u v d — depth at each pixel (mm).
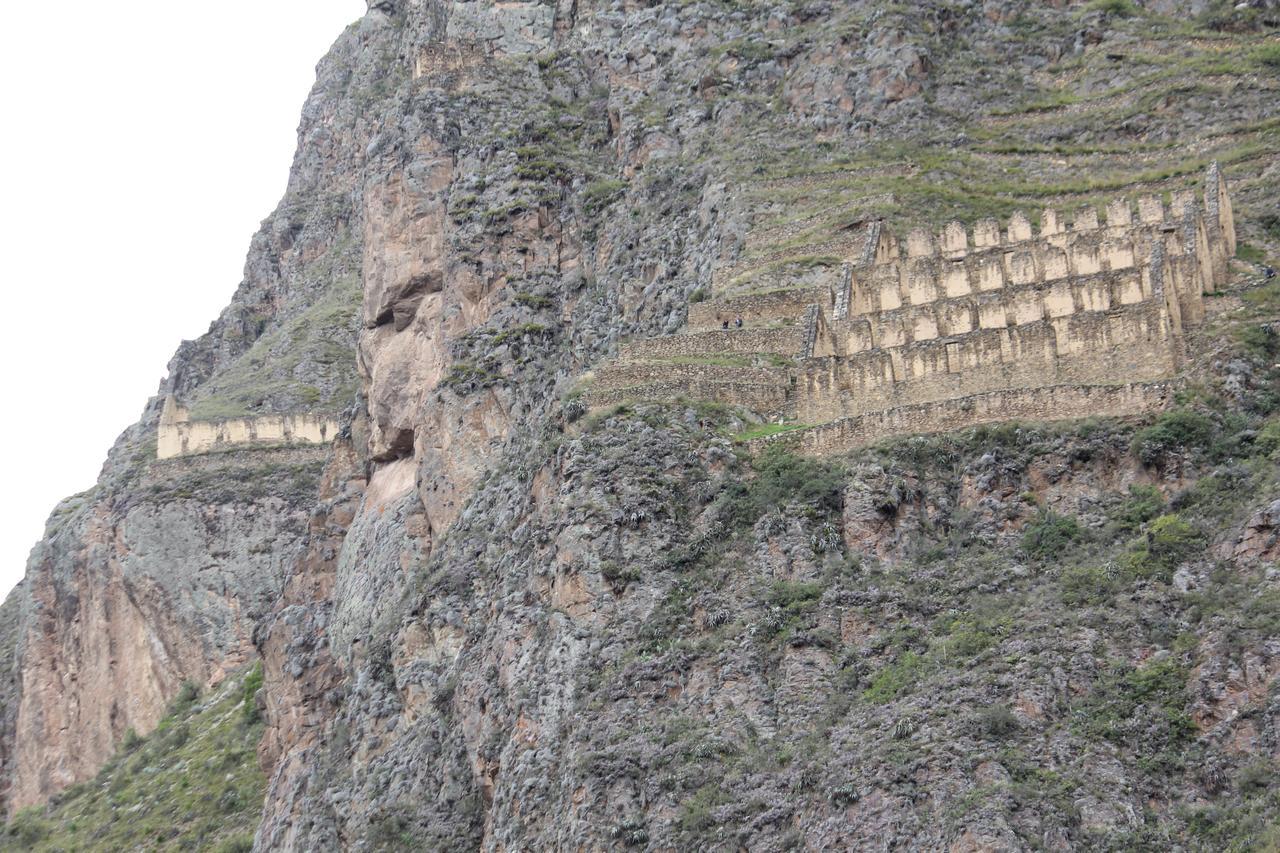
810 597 112938
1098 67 167500
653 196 163125
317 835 135750
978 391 121812
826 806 101062
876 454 118750
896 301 134875
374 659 143125
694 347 135250
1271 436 110438
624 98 175250
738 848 102625
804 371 126625
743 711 109375
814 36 173500
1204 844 93188
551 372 153875
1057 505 113500
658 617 115750
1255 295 122188
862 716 105375
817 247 144625
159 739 194375
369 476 171375
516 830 112688
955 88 167000
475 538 141750
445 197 172000
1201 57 164250
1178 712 99062
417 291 170875
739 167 159875
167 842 173625
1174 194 141750
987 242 139375
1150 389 115875
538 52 186000
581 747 112062
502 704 122312
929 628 109312
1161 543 106938
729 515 119062
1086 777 97312
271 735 168375
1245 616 100938
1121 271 124000
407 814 127375
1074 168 155250
